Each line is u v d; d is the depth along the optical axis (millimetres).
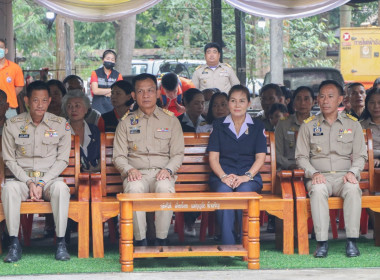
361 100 10133
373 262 6934
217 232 8180
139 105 7641
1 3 17328
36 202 7121
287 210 7301
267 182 7859
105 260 7086
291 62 28234
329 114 7746
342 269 6605
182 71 21734
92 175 7250
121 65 24562
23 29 31609
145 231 7152
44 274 6445
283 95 10500
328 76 18609
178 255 6535
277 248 7723
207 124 9188
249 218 6602
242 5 13391
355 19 35375
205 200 6504
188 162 7824
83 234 7199
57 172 7418
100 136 7871
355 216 7238
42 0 13789
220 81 12539
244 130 7672
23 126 7492
